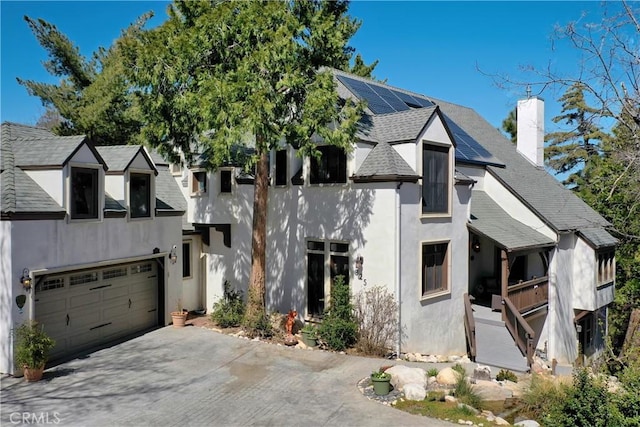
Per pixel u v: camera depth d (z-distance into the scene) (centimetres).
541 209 1923
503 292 1569
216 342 1434
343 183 1505
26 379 1096
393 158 1434
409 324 1414
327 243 1540
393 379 1078
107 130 2519
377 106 1772
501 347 1524
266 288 1728
